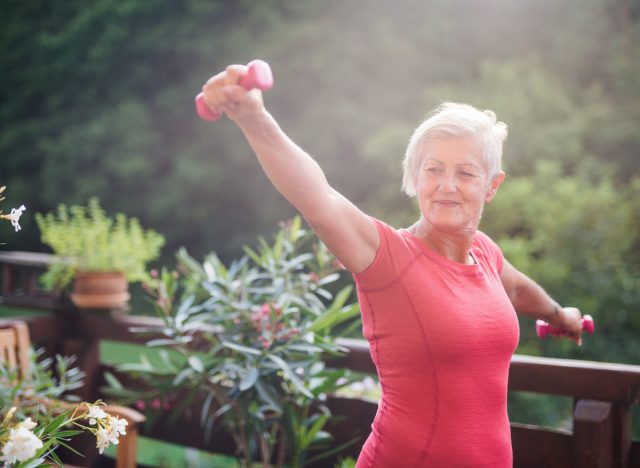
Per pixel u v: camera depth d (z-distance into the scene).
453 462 1.36
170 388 2.55
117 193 9.30
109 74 9.70
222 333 2.53
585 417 2.08
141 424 3.00
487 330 1.37
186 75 9.39
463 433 1.36
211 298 2.65
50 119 9.94
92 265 3.17
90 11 9.58
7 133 10.06
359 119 8.11
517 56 8.02
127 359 5.49
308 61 8.45
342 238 1.29
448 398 1.36
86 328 3.18
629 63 7.16
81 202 9.29
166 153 9.19
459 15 8.19
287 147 1.20
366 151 7.61
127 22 9.41
